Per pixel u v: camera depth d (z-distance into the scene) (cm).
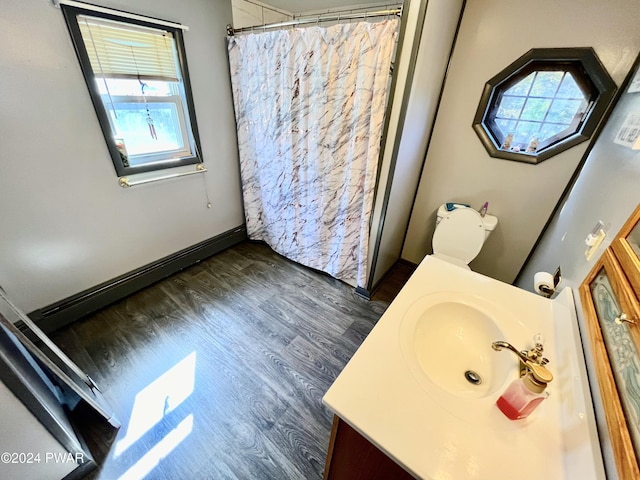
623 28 139
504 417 68
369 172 178
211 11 198
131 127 184
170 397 143
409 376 76
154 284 227
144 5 164
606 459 52
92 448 121
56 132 152
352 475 83
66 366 118
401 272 260
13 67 132
